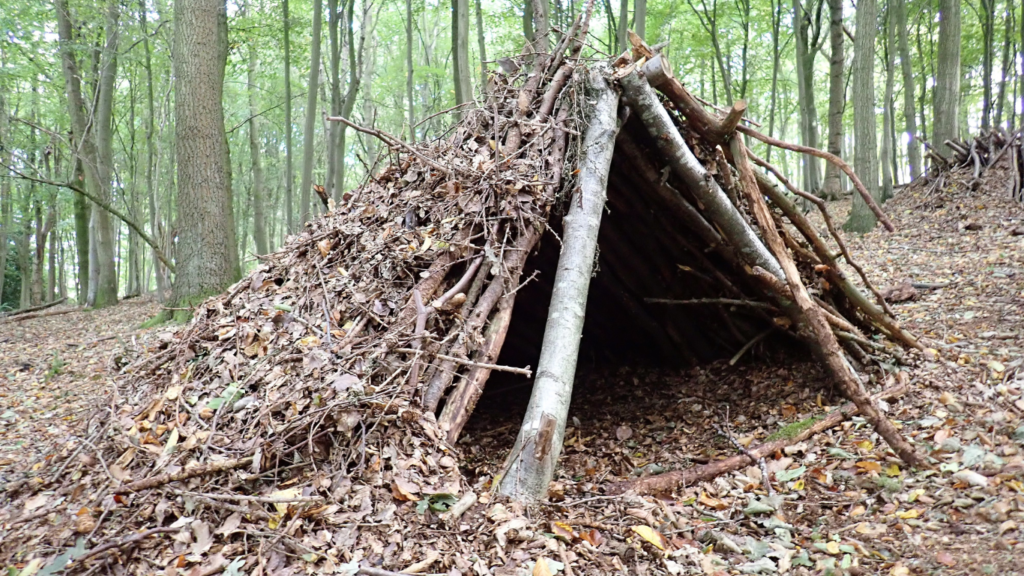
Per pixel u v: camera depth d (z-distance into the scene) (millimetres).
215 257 10055
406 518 2836
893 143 21828
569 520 3061
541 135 4484
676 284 5930
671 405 5551
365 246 4168
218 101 10102
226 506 2809
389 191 4656
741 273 5273
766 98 28234
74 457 3424
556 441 3252
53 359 8688
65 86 15914
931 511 3039
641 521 3090
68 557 2646
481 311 3697
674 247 5598
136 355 4727
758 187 4750
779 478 3629
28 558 2697
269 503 2871
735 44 22516
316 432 3119
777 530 3074
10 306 26219
